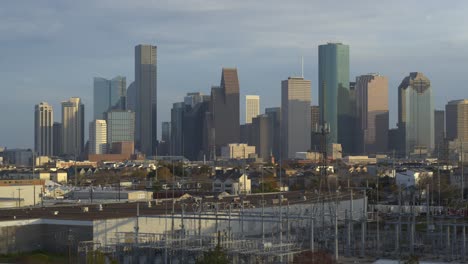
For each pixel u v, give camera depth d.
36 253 102.75
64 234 104.75
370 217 156.88
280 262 89.06
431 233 126.56
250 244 95.75
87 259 91.81
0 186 183.00
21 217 108.25
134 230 108.00
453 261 109.19
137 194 191.38
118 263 93.12
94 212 119.94
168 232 110.19
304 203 146.62
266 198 167.12
